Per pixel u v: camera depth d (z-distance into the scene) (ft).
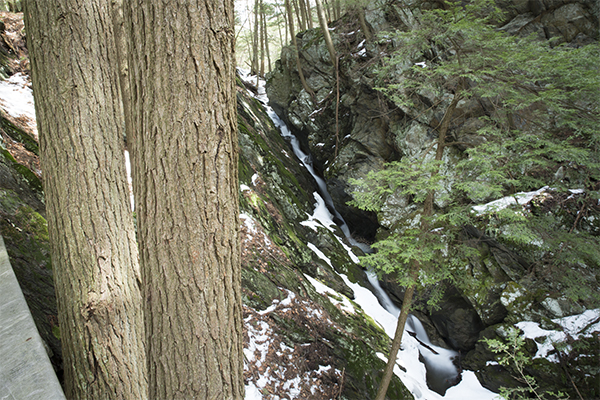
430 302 21.77
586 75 17.30
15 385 4.87
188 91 5.60
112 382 8.98
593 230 25.61
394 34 22.99
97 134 9.41
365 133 39.75
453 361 30.83
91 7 9.59
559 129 22.98
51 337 10.94
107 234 9.39
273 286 23.52
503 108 20.10
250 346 18.75
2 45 24.12
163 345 5.75
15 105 20.90
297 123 49.26
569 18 30.27
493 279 29.27
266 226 29.55
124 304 9.52
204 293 5.76
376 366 24.14
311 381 19.79
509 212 18.42
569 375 24.38
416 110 34.24
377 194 20.93
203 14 5.64
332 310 26.81
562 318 26.08
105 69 9.82
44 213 15.06
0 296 6.33
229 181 6.07
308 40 48.60
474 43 18.70
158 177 5.66
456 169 19.88
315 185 47.57
